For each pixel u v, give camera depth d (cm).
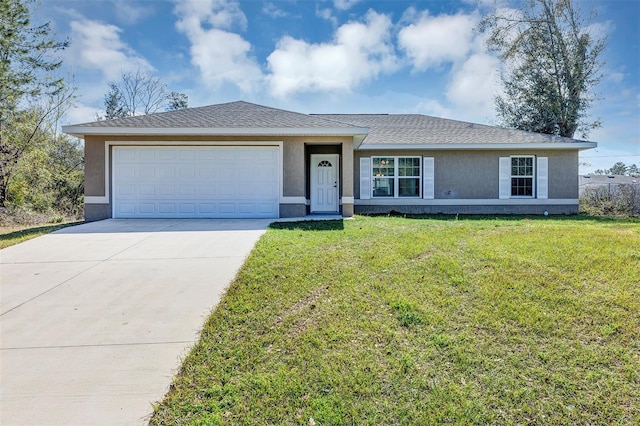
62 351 308
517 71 1928
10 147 1559
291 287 436
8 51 1404
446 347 306
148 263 553
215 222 955
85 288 452
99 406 241
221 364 288
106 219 1020
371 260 536
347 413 233
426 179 1379
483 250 580
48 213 1548
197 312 383
